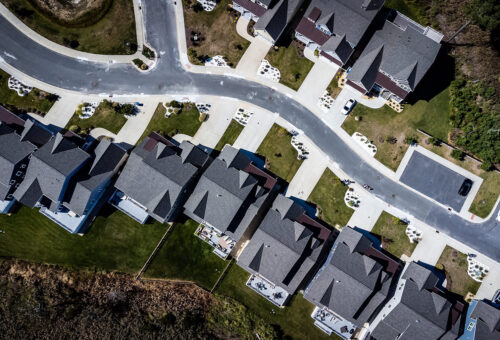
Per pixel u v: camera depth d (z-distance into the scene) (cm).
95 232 6650
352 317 5997
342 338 6531
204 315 6588
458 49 6781
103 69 6862
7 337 6394
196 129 6788
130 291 6606
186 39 6850
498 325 6009
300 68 6800
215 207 6025
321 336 6562
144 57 6869
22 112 6788
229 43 6831
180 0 6825
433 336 5872
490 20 6097
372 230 6656
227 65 6825
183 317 6456
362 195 6700
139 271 6631
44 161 5994
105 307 6519
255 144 6775
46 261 6650
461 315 6247
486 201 6669
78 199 6138
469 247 6631
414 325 5872
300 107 6800
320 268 6419
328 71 6788
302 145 6762
